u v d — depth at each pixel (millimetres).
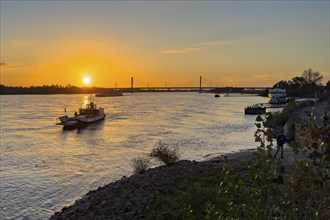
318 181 4309
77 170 33844
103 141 53844
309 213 4504
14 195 26125
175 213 15180
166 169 24594
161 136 57406
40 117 96250
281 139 24516
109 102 198250
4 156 41875
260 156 4625
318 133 4293
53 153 43844
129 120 87750
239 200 5004
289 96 183625
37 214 22312
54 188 27812
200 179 20422
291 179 4727
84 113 86062
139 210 16812
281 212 4648
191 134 59094
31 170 34312
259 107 99062
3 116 99125
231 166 5457
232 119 85438
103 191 21891
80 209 19172
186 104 167750
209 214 5574
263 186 4566
